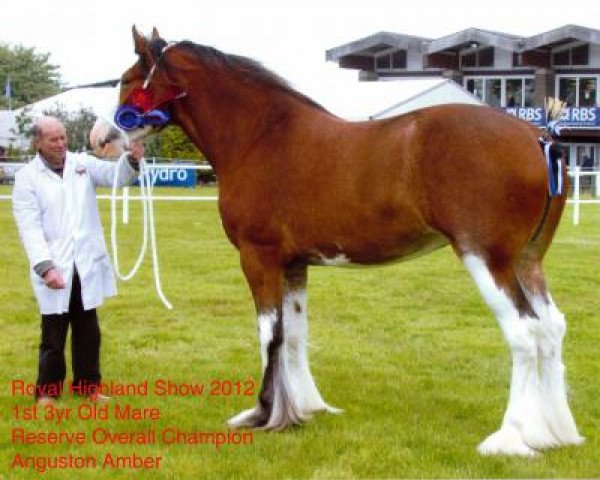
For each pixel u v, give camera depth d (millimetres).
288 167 4395
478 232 3883
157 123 4836
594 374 5945
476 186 3863
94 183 5242
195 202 21516
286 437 4543
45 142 5027
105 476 4113
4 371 6055
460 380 5844
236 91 4641
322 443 4473
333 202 4234
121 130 4852
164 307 8391
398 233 4109
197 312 8195
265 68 4625
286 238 4465
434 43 36594
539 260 4258
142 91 4801
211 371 6102
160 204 20797
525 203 3883
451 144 3914
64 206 5082
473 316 8023
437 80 28219
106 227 15086
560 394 4242
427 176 3951
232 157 4621
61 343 5238
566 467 4000
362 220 4160
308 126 4430
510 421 4129
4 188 25234
